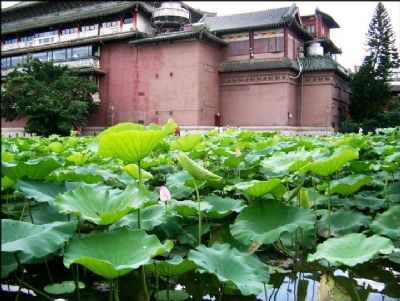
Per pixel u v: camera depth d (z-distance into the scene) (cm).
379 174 827
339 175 865
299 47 4319
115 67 4369
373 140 1291
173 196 651
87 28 4566
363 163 770
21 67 4631
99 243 372
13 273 480
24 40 5144
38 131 3962
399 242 577
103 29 4441
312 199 700
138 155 454
